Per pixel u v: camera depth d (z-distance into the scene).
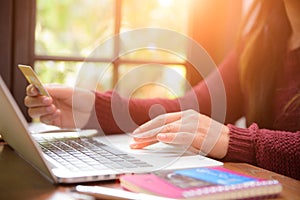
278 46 1.30
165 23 1.69
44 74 1.53
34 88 1.01
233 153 0.90
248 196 0.63
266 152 0.89
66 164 0.76
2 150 0.91
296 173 0.89
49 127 1.10
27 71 0.93
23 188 0.67
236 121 1.46
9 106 0.68
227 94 1.44
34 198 0.63
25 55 1.45
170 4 1.68
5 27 1.41
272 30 1.31
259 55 1.33
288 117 1.26
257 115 1.32
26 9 1.44
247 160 0.91
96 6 1.65
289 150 0.89
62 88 1.10
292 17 1.29
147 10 1.65
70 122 1.11
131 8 1.62
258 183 0.65
